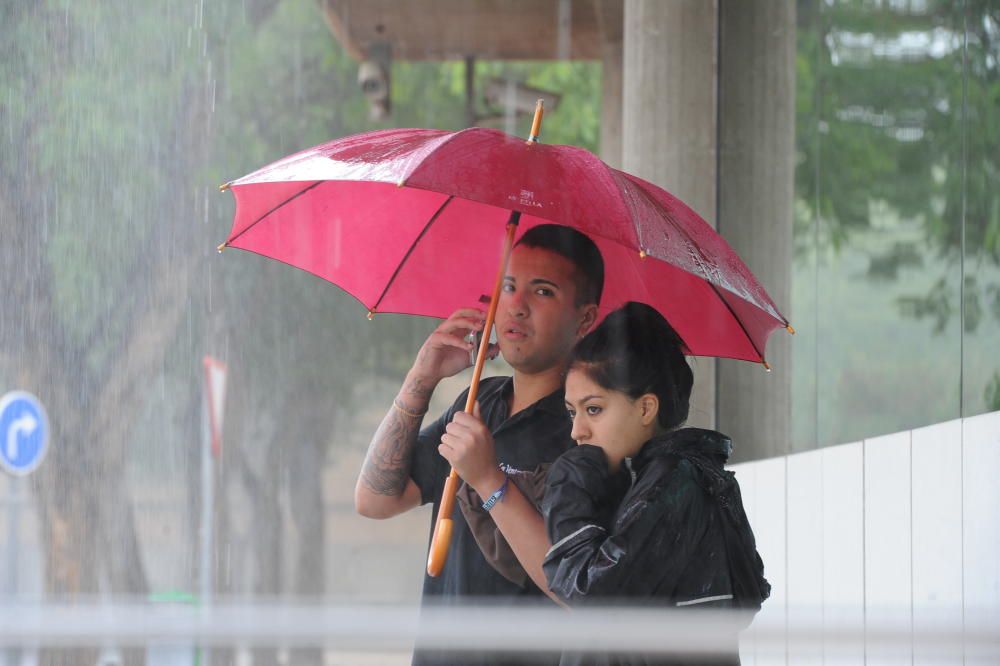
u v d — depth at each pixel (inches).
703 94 396.5
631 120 395.2
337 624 292.7
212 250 433.7
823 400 381.4
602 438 269.7
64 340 418.9
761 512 374.6
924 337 367.9
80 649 312.2
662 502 260.7
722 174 401.1
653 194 275.0
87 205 446.6
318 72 448.8
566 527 263.4
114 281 423.8
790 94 402.0
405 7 388.8
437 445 284.2
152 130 452.1
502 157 259.4
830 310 388.8
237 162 456.4
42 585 365.1
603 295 281.3
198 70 453.1
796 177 396.5
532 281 282.5
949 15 371.6
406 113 389.1
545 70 390.6
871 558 353.7
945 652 319.9
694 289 281.6
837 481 370.9
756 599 265.6
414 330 374.3
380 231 302.8
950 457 345.4
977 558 327.0
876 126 382.0
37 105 453.1
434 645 264.2
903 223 378.6
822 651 324.8
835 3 391.5
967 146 366.6
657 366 275.0
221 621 311.9
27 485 394.0
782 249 401.4
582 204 256.7
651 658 255.9
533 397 276.2
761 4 395.9
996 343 356.8
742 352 289.1
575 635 258.5
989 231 362.0
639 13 395.5
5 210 438.9
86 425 396.5
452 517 272.8
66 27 456.1
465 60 386.9
